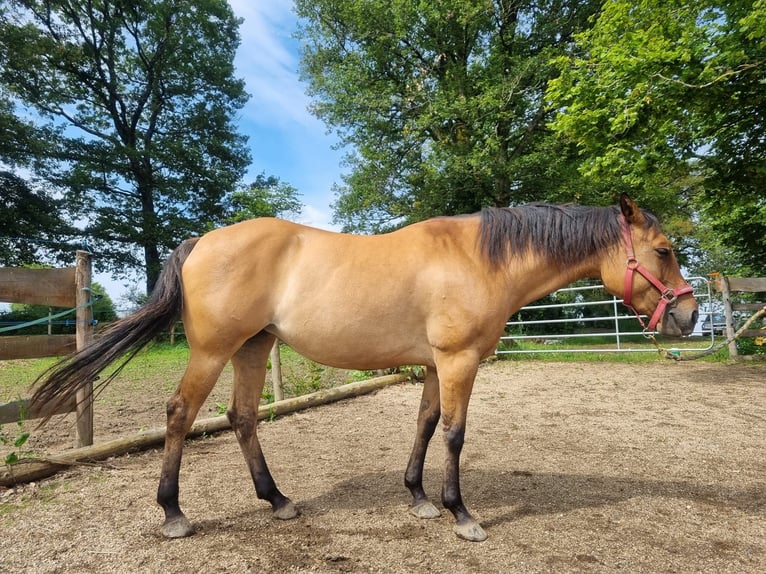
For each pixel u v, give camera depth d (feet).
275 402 18.62
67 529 8.54
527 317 54.80
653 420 16.97
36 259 69.10
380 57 51.80
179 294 8.67
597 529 8.50
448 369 8.43
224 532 8.46
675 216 67.31
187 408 8.48
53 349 12.35
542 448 13.75
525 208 9.56
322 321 8.52
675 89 21.03
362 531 8.50
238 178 88.74
